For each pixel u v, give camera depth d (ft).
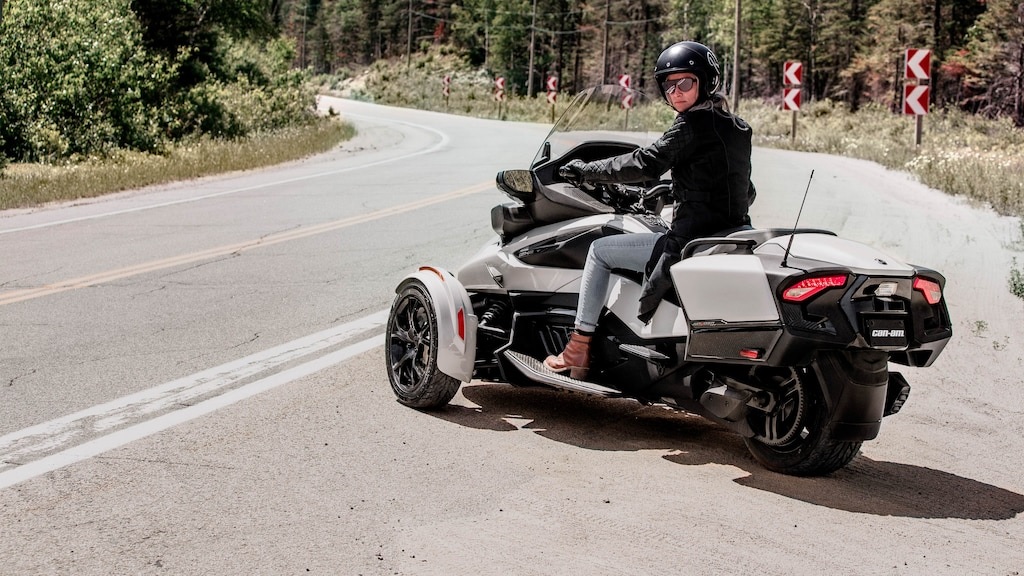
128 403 18.45
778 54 253.65
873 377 14.37
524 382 18.54
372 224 41.83
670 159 15.40
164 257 34.30
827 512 14.01
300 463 15.37
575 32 364.38
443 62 322.75
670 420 18.56
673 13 291.99
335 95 263.90
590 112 18.29
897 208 44.93
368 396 19.27
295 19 576.61
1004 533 13.53
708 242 15.23
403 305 19.03
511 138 101.19
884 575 11.98
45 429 16.88
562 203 18.04
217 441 16.35
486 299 19.35
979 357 23.02
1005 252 34.42
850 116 131.34
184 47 102.32
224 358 21.79
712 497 14.40
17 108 68.08
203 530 12.75
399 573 11.62
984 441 17.83
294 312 26.25
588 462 15.84
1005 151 77.82
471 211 45.68
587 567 11.89
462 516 13.38
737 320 14.58
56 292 28.66
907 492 15.05
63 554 11.98
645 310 16.15
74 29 73.92
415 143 93.86
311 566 11.76
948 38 185.47
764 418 15.72
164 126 84.79
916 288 14.53
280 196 51.93
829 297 13.98
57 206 48.78
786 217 41.06
